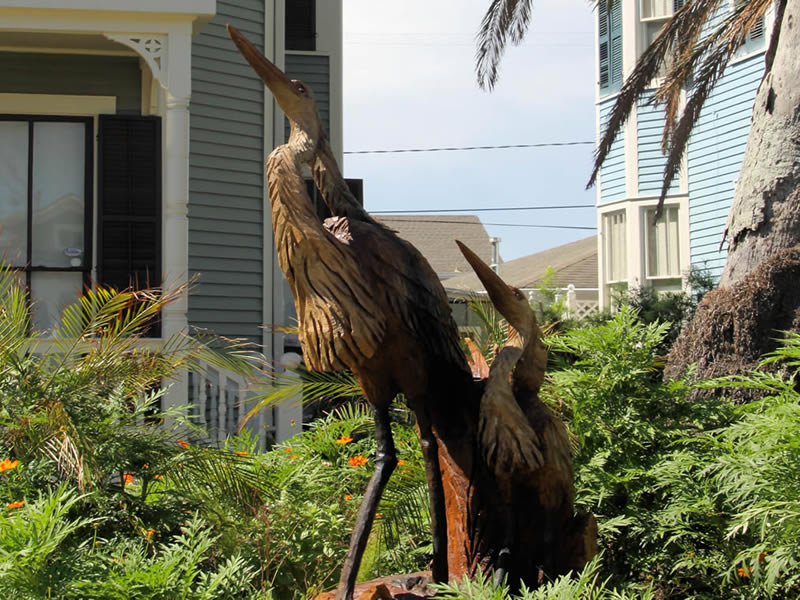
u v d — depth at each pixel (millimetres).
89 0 9781
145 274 10547
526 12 11609
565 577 3359
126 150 10648
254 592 4152
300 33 14758
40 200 11000
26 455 4910
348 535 5270
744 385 4961
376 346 3551
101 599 3592
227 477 5234
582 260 38875
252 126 12289
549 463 3674
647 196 23344
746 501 4258
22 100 11047
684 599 4746
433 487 3768
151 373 5777
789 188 7566
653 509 4914
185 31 9945
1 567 3471
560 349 5531
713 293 7410
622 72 23969
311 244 3529
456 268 46062
